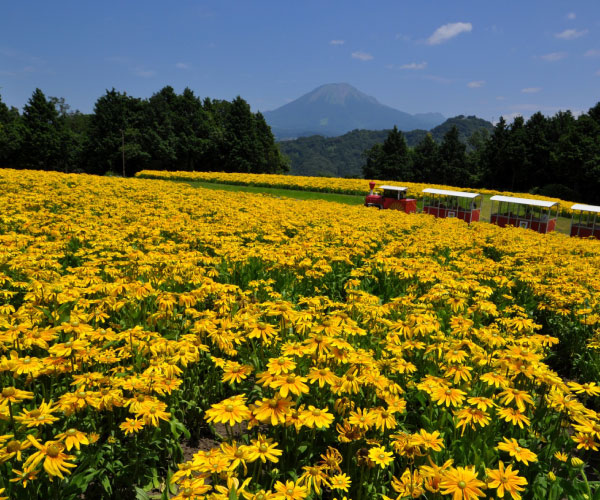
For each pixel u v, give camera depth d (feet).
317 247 37.47
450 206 99.71
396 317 20.88
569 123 252.42
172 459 13.19
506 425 13.84
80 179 90.22
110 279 23.71
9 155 259.39
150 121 283.59
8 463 9.68
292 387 10.28
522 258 41.83
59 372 12.48
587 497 10.87
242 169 298.35
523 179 249.34
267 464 11.52
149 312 19.80
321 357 13.09
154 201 65.21
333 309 22.63
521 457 9.84
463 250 46.37
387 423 11.00
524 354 13.70
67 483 10.27
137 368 14.20
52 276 20.95
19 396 10.22
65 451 11.21
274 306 16.22
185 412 15.07
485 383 14.30
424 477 9.46
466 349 16.88
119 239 32.48
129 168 277.03
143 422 11.24
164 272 24.04
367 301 20.25
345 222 57.26
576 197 199.11
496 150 259.60
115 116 268.82
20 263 22.59
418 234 52.49
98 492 11.60
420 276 28.89
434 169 308.81
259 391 14.73
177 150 287.48
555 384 12.84
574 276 34.73
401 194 103.45
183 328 18.80
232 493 8.25
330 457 10.35
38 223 37.24
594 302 26.55
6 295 19.24
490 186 271.28
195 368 16.21
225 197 80.94
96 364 14.35
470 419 11.29
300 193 141.69
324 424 10.07
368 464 10.10
